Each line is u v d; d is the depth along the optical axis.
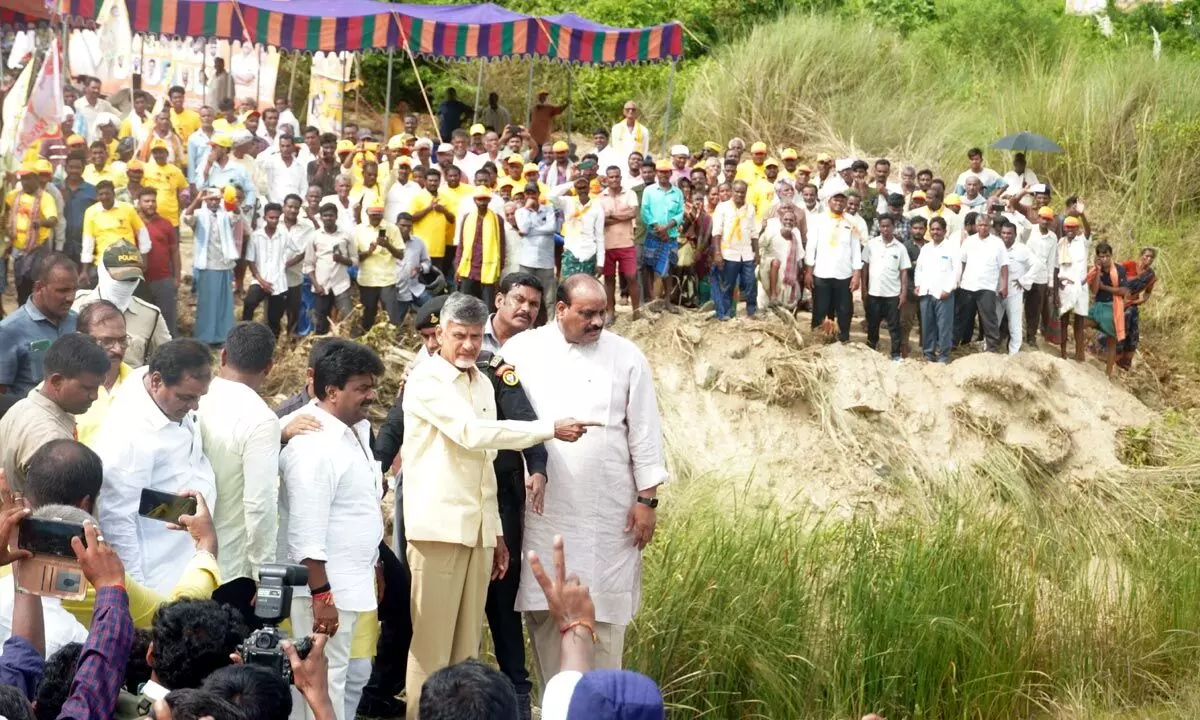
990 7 21.84
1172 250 16.84
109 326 5.88
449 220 13.21
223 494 5.31
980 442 12.55
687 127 19.39
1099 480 12.45
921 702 7.76
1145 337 16.17
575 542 6.14
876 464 11.95
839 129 18.62
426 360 5.85
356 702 5.73
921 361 13.30
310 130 14.73
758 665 7.31
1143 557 9.80
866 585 7.94
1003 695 7.91
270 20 15.40
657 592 7.42
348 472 5.43
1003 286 13.77
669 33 17.61
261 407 5.32
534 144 17.34
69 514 4.00
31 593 3.91
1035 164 17.88
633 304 12.95
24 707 3.48
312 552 5.27
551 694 3.39
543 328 6.33
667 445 11.35
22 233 10.84
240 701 3.48
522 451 6.14
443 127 20.38
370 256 12.05
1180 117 18.05
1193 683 8.55
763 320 12.98
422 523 5.77
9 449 5.16
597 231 12.53
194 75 18.16
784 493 11.46
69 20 15.06
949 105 19.25
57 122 11.69
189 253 13.70
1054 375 13.38
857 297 15.43
